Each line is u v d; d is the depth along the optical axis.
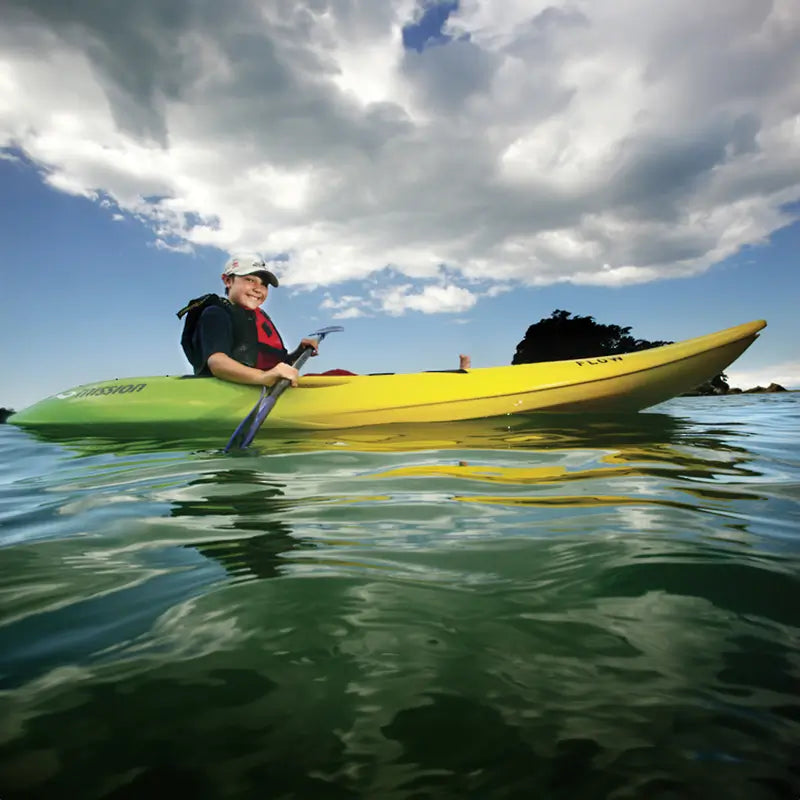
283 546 1.03
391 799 0.44
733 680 0.58
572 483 1.59
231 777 0.46
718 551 0.96
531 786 0.45
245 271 3.30
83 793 0.45
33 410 3.70
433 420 3.28
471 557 0.96
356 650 0.65
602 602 0.77
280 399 3.13
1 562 0.98
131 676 0.60
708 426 3.15
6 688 0.58
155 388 3.39
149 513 1.31
